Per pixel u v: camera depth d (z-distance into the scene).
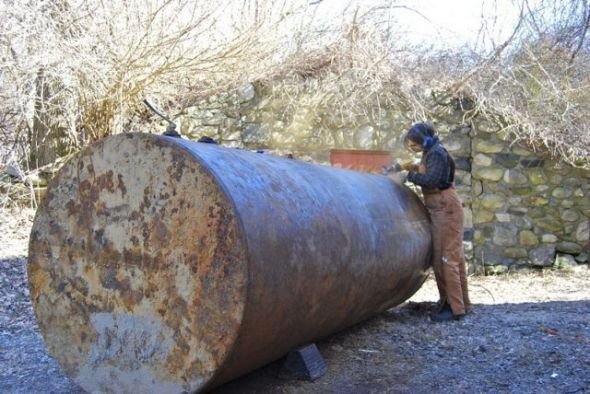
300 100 8.75
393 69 8.64
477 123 8.39
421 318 5.17
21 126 9.52
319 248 3.12
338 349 4.21
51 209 3.11
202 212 2.70
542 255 8.35
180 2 9.47
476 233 8.43
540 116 8.38
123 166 2.90
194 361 2.69
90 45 9.09
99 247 2.96
